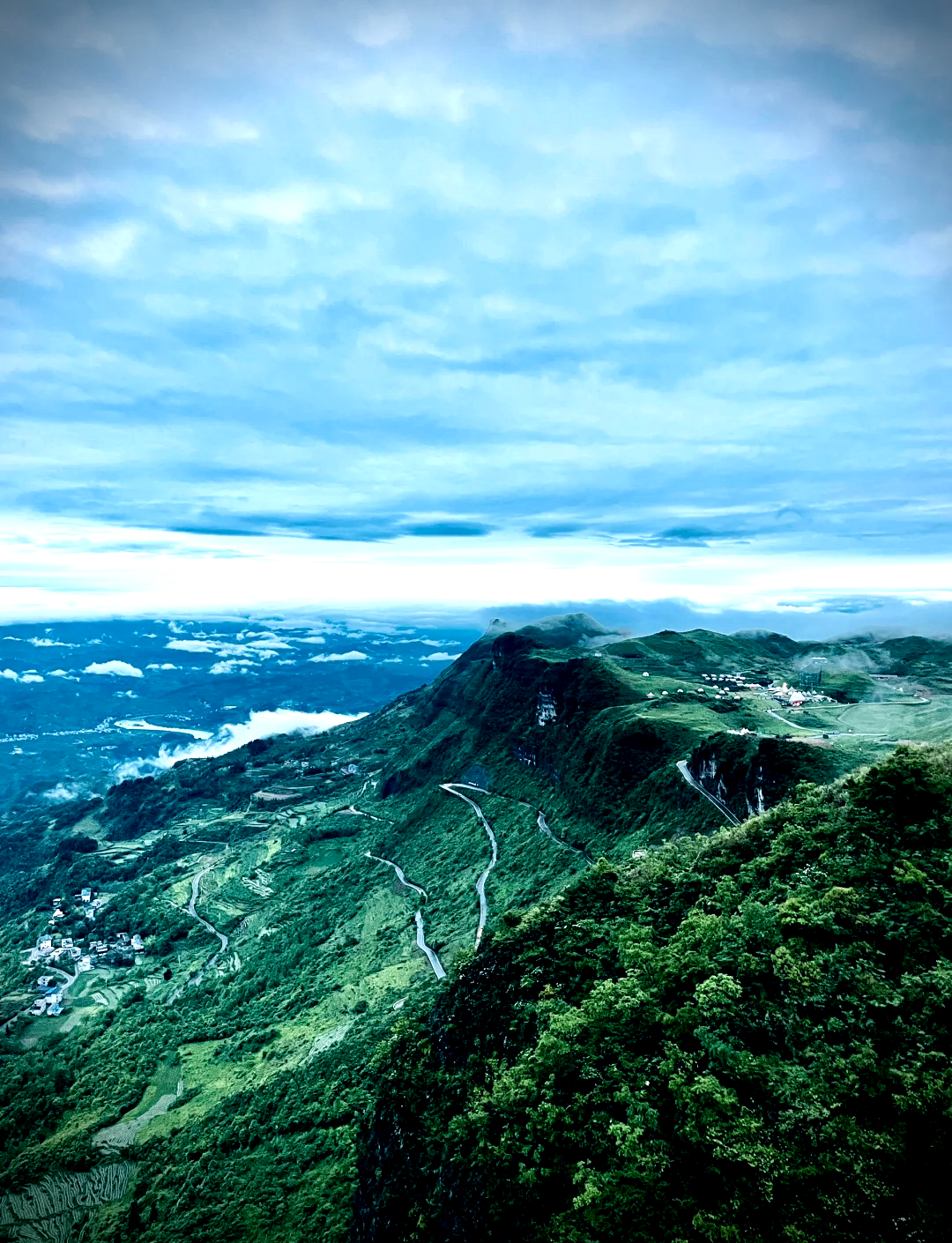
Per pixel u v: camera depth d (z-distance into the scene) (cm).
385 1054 7988
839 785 7756
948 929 5231
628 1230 4362
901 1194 3888
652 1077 5238
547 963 7162
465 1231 5166
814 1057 4747
